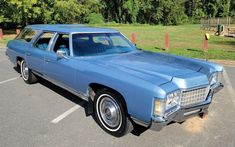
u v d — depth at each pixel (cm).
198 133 439
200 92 399
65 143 405
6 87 680
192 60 488
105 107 437
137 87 371
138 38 2177
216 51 1402
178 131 444
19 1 2527
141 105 369
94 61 471
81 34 529
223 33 2712
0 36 2056
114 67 432
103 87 444
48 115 506
